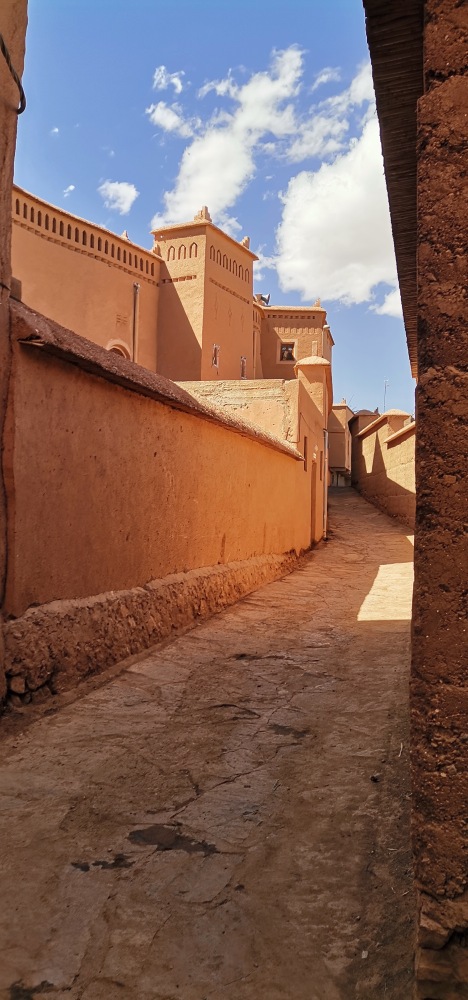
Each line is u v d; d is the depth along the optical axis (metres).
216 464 8.28
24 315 4.14
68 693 4.53
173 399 6.23
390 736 3.95
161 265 19.73
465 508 1.79
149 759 3.60
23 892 2.42
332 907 2.36
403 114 2.95
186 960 2.11
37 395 4.34
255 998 1.96
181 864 2.62
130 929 2.24
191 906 2.37
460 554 1.79
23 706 4.13
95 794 3.17
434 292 1.84
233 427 8.45
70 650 4.63
